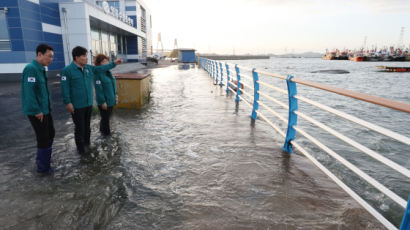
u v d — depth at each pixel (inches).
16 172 123.0
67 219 87.5
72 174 120.9
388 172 169.5
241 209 92.5
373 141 268.1
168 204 96.1
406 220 63.2
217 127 201.8
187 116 239.0
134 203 96.8
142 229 82.3
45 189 107.1
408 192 139.6
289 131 146.3
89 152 149.0
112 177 117.7
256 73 219.5
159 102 310.5
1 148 157.1
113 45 1136.2
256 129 196.5
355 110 555.2
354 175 127.0
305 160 137.9
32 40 565.0
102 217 88.6
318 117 407.8
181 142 166.4
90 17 712.4
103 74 170.1
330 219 86.4
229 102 310.5
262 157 140.9
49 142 122.3
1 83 518.9
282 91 150.7
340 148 221.3
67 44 668.7
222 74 443.5
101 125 182.4
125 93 272.2
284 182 112.6
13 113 259.6
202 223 84.9
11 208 93.7
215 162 134.0
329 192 104.8
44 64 114.9
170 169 126.2
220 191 105.1
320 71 2524.6
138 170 125.1
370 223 84.1
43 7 597.9
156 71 885.2
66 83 135.8
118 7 1350.9
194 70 942.4
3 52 540.4
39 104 114.5
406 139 60.4
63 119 229.8
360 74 2208.4
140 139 172.7
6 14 525.3
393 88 1213.7
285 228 82.0
